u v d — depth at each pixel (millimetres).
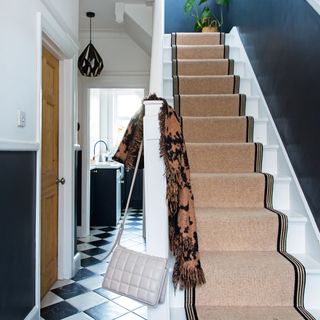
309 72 1729
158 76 2035
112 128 6734
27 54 1903
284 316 1458
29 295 1967
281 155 2164
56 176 2785
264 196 2029
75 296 2475
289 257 1678
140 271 1380
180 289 1566
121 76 4551
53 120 2713
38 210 2070
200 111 2762
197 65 3256
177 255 1464
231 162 2277
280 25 2189
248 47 3119
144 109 1456
